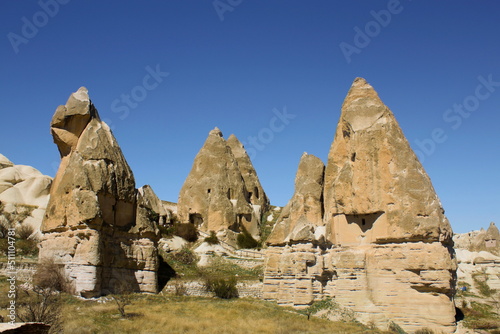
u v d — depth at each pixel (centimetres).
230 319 3080
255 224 6262
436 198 3672
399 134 3828
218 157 6353
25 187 5456
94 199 3512
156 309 3198
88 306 3080
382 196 3738
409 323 3481
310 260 3753
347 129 4144
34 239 4394
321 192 4753
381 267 3647
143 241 3938
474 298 4644
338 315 3509
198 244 5484
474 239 7088
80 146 3778
